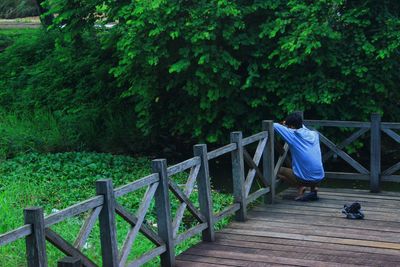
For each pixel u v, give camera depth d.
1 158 11.44
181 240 5.76
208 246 6.14
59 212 4.25
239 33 10.89
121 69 11.12
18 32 21.17
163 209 5.52
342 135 10.86
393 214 7.17
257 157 7.47
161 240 5.50
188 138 13.12
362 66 10.28
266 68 10.70
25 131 13.12
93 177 9.95
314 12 10.19
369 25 10.59
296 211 7.41
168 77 11.27
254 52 10.79
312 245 6.09
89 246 6.57
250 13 10.83
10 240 3.84
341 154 8.46
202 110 11.20
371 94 10.62
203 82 10.54
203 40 10.27
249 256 5.79
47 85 15.06
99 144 13.15
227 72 10.46
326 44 10.23
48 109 14.33
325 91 10.29
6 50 17.08
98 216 4.75
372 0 10.41
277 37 10.76
